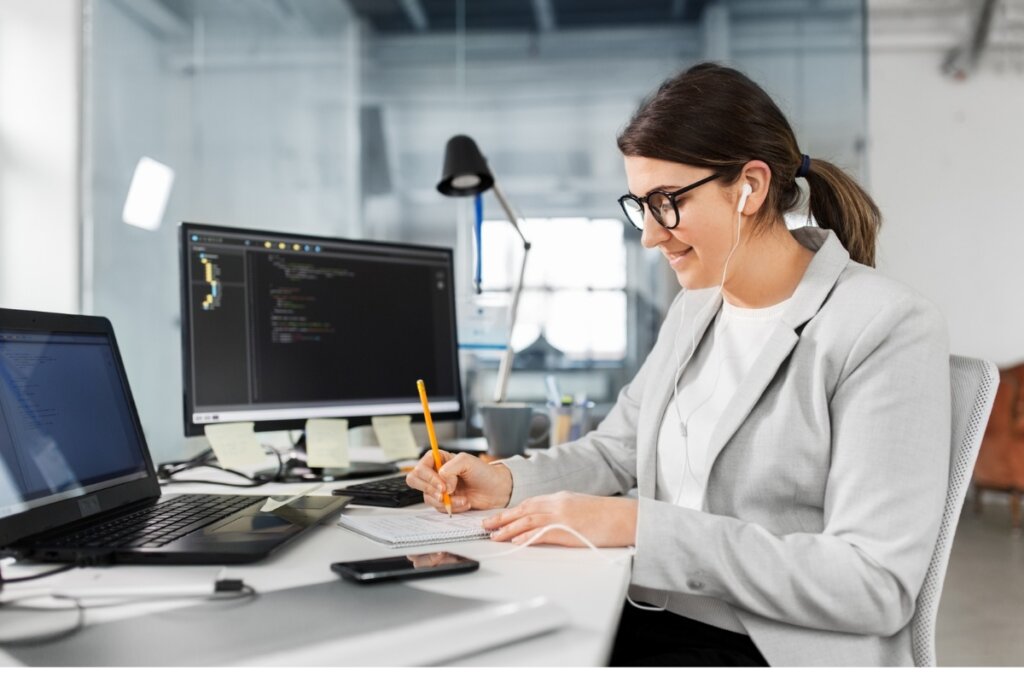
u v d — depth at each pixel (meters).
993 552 3.40
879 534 0.77
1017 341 4.36
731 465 0.92
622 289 4.12
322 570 0.73
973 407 0.89
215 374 1.32
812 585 0.75
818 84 4.15
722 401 1.04
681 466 1.05
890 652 0.80
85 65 3.24
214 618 0.58
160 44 3.83
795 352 0.92
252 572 0.72
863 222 1.06
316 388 1.44
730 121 0.93
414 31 4.21
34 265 3.13
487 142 4.24
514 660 0.52
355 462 1.53
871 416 0.82
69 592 0.64
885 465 0.79
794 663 0.78
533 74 4.24
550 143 4.23
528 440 1.64
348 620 0.57
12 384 0.82
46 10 3.14
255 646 0.52
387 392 1.54
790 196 1.03
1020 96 4.34
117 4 3.51
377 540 0.86
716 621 0.93
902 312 0.86
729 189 0.95
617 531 0.82
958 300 4.38
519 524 0.84
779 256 1.00
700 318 1.11
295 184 4.09
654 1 4.22
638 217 1.01
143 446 1.08
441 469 1.03
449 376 1.64
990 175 4.36
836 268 0.95
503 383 1.88
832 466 0.84
